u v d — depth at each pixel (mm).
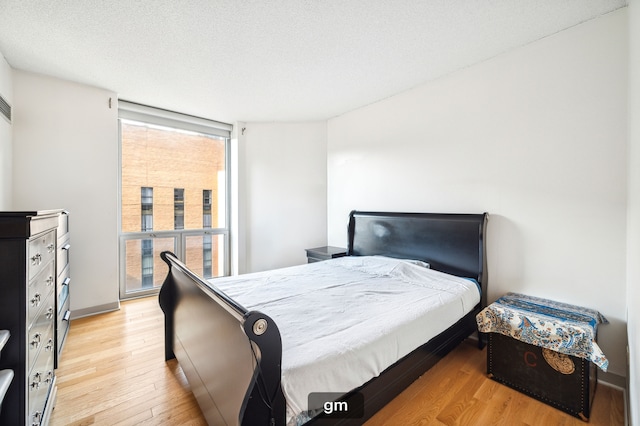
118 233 3139
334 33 1896
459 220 2375
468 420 1456
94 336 2340
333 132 3701
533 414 1501
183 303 1744
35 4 1593
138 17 1719
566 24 1817
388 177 3047
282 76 2533
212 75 2508
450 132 2502
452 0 1589
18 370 1089
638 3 1246
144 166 3402
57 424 1397
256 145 3941
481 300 2215
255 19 1742
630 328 1468
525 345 1668
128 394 1630
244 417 855
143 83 2672
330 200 3754
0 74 2111
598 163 1767
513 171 2129
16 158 2395
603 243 1756
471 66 2348
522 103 2072
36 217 1194
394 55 2186
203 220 3885
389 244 2906
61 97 2592
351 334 1268
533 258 2043
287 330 1305
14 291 1087
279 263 3977
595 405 1561
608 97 1722
